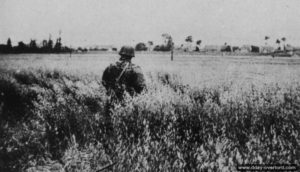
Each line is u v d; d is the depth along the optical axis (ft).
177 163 8.78
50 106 13.75
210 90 18.12
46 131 11.94
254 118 11.89
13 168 10.12
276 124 11.30
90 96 16.12
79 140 11.19
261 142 9.72
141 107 12.29
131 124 11.35
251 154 8.82
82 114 13.05
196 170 8.43
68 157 9.98
